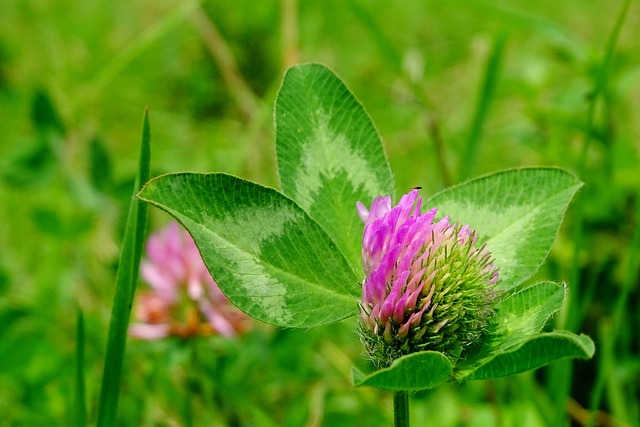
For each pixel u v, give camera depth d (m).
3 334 0.37
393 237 0.23
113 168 0.43
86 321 0.39
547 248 0.25
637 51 0.64
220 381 0.36
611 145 0.40
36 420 0.36
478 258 0.24
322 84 0.26
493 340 0.24
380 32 0.42
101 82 0.56
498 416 0.33
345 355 0.38
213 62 0.64
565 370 0.31
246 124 0.56
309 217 0.24
